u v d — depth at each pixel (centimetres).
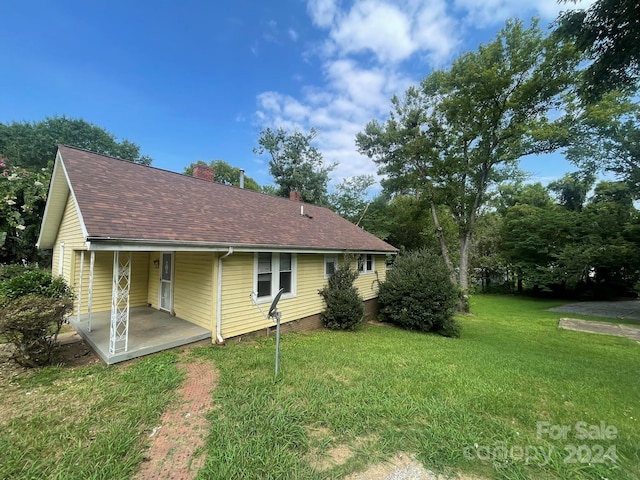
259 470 256
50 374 450
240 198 1020
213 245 588
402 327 1083
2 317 416
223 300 659
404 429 329
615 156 1675
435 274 1060
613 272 2219
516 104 1424
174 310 780
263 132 2734
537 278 2350
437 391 436
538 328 1259
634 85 673
